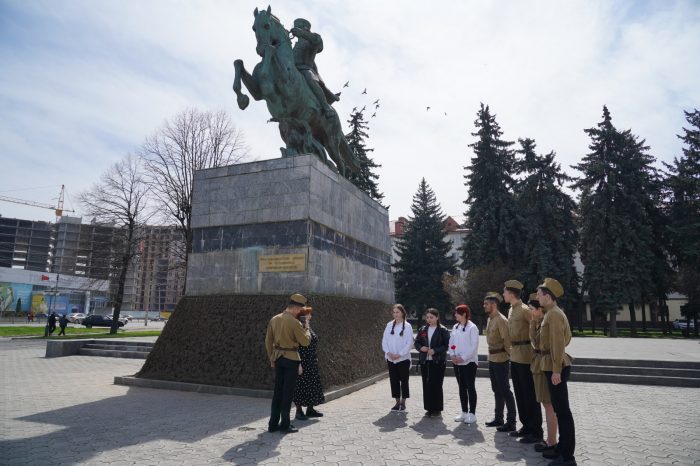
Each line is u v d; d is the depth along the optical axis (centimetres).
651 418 761
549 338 530
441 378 766
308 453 541
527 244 3456
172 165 2934
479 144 3825
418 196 4288
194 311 1129
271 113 1338
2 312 6581
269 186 1185
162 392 949
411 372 1333
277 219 1156
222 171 1252
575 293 3584
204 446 564
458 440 615
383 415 773
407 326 827
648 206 3575
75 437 597
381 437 625
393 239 5931
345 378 1023
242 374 962
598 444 594
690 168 3466
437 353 766
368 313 1337
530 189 3606
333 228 1260
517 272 3388
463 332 745
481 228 3581
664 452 557
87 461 499
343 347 1077
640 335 3584
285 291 1108
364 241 1484
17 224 12256
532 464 514
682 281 3478
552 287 546
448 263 4100
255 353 987
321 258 1175
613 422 730
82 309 7738
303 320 749
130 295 8712
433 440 612
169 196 2888
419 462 514
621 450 565
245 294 1145
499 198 3603
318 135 1430
